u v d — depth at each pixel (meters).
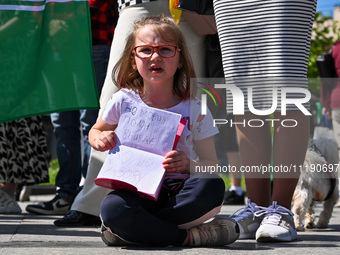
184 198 7.92
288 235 8.77
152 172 8.08
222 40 9.48
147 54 8.48
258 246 8.21
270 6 9.07
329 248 7.98
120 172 8.14
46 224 11.53
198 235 8.02
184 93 8.71
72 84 9.87
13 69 9.79
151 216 7.76
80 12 9.94
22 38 9.84
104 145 8.36
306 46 9.27
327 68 18.52
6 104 9.76
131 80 8.90
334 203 12.14
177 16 10.19
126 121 8.46
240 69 9.31
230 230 8.12
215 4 9.57
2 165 14.23
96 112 13.91
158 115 8.39
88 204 11.00
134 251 7.50
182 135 8.45
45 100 9.83
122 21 10.88
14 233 9.84
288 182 9.25
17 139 14.69
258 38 9.17
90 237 9.29
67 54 9.90
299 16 9.07
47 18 9.93
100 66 13.43
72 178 14.33
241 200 18.62
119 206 7.77
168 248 7.86
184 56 8.74
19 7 9.88
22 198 21.23
